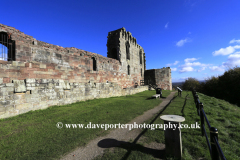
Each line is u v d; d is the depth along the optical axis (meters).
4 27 8.59
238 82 24.78
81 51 14.00
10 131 5.20
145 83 33.66
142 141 4.45
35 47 9.69
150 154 3.68
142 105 10.28
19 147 4.08
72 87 10.83
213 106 10.53
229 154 3.77
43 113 7.69
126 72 23.91
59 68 11.32
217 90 28.97
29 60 9.30
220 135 4.98
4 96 6.92
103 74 17.16
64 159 3.56
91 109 8.80
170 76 33.34
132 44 27.14
